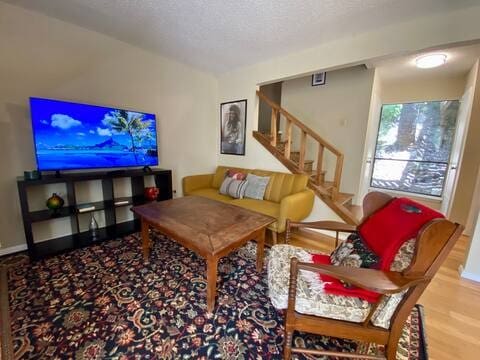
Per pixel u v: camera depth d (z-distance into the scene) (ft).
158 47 9.02
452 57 9.17
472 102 9.34
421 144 14.40
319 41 7.94
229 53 9.30
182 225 5.68
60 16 6.91
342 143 12.23
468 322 4.74
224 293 5.44
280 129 14.21
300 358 3.87
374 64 10.36
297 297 3.51
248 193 9.87
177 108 10.98
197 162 12.35
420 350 4.03
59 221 7.86
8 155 6.75
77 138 7.25
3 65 6.40
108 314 4.66
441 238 3.03
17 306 4.83
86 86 7.95
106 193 8.30
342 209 8.84
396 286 2.92
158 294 5.32
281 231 7.62
